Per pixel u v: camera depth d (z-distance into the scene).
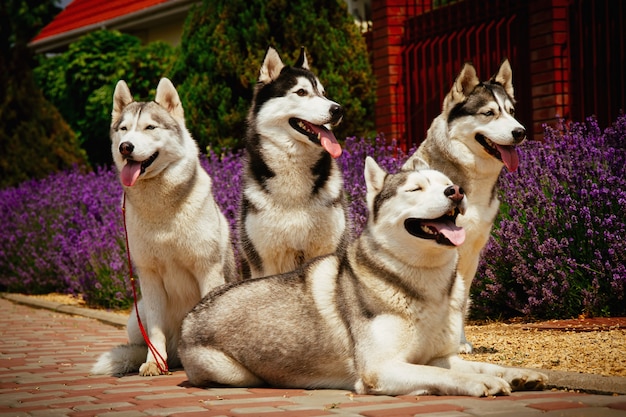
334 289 4.94
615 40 9.48
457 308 4.87
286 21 12.10
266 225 6.43
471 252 6.09
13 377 5.87
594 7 9.58
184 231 6.19
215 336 5.17
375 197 4.91
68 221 11.78
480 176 6.20
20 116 16.16
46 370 6.20
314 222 6.41
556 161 7.50
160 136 6.16
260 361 5.04
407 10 12.09
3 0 30.30
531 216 7.28
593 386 4.41
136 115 6.19
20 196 13.94
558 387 4.57
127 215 6.29
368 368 4.63
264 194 6.48
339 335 4.85
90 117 19.39
